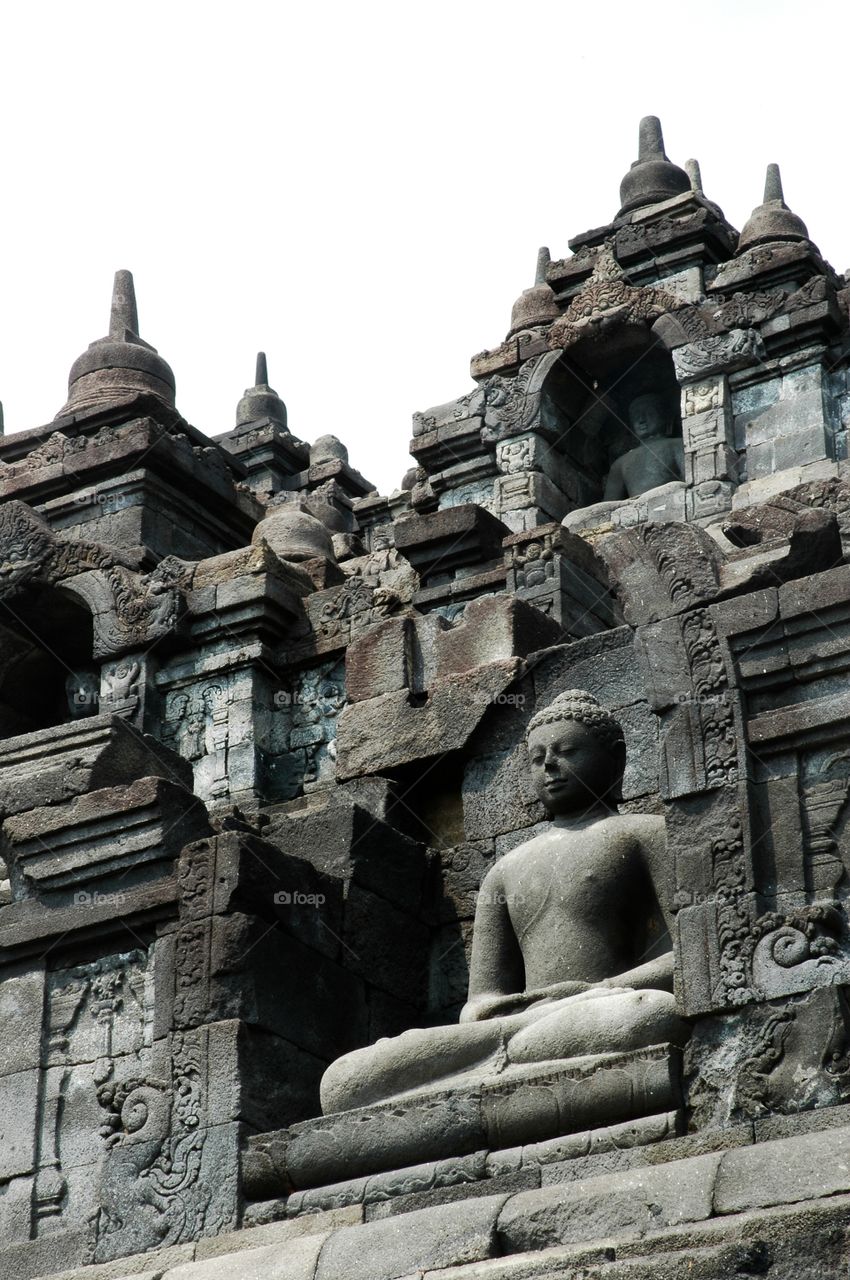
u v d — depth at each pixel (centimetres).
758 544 2752
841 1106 2175
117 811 2772
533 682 2948
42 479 3975
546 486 4422
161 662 3609
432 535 3553
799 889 2305
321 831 2828
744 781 2356
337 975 2714
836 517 2492
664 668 2441
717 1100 2245
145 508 3900
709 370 4325
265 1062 2580
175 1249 2445
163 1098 2567
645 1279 2075
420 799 3002
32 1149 2658
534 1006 2458
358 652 3091
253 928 2627
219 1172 2491
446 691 2988
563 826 2634
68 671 3825
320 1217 2361
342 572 3750
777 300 4322
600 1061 2306
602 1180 2192
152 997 2673
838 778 2334
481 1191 2288
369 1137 2394
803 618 2397
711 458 4266
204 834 2791
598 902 2553
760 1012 2258
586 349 4488
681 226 4475
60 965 2748
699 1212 2120
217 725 3519
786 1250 2042
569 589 3397
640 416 4469
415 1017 2808
